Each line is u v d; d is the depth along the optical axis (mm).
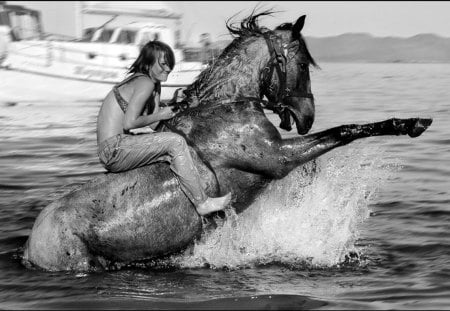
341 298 7875
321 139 8859
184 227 8914
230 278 8680
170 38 31312
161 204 8797
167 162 8828
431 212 11266
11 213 11703
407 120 8812
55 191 13281
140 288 8344
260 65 9219
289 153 8828
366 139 17156
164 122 9109
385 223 10766
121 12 31875
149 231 8844
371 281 8477
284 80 9328
